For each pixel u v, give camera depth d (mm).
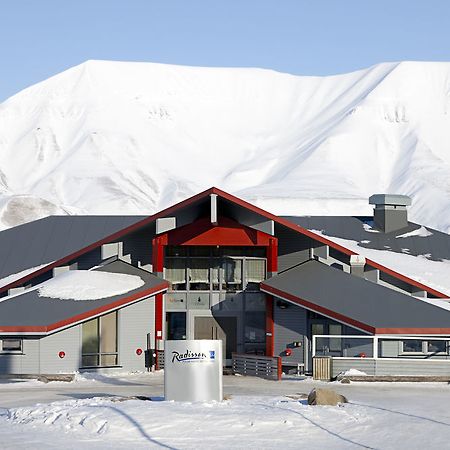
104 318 42062
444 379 37062
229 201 42688
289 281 44062
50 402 29328
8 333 39562
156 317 43562
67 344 40938
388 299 42062
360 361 38312
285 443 21141
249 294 45156
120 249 45906
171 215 43938
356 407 26344
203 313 45094
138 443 21016
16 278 48969
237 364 42344
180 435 21906
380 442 21375
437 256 51219
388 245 51875
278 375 38656
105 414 23703
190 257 45375
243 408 25297
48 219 54750
